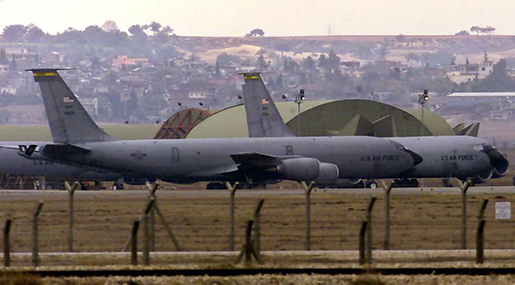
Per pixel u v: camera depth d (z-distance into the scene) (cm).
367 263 16262
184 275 15425
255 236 16575
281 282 14788
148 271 15450
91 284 14400
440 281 15000
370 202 16438
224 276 15325
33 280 14388
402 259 17238
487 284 14825
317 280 14950
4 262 16012
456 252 18038
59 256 17700
